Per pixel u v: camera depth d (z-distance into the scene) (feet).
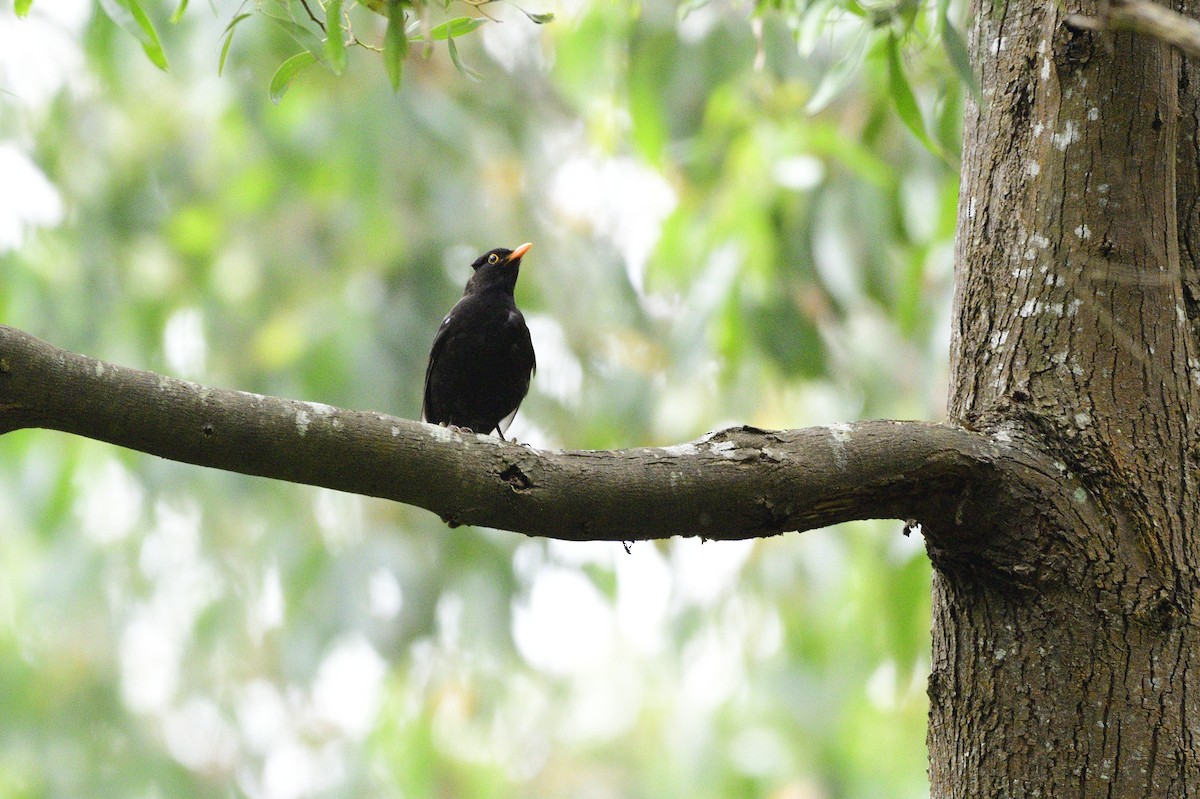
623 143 44.78
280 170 44.45
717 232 34.24
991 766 15.19
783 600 42.88
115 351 44.11
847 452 15.26
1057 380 15.94
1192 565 15.25
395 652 42.68
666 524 15.03
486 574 44.32
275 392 43.34
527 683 54.65
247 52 41.98
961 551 15.75
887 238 34.96
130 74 44.50
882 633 38.78
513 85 50.49
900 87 21.27
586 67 37.45
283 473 13.98
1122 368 15.84
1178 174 17.13
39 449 43.14
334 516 45.55
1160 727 14.60
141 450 13.64
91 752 46.01
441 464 14.25
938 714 16.20
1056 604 15.19
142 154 45.68
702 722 45.27
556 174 49.60
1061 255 16.26
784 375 36.88
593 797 56.80
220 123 45.85
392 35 15.35
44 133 43.98
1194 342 16.43
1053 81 16.67
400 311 44.39
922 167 35.83
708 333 35.09
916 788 41.50
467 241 46.01
